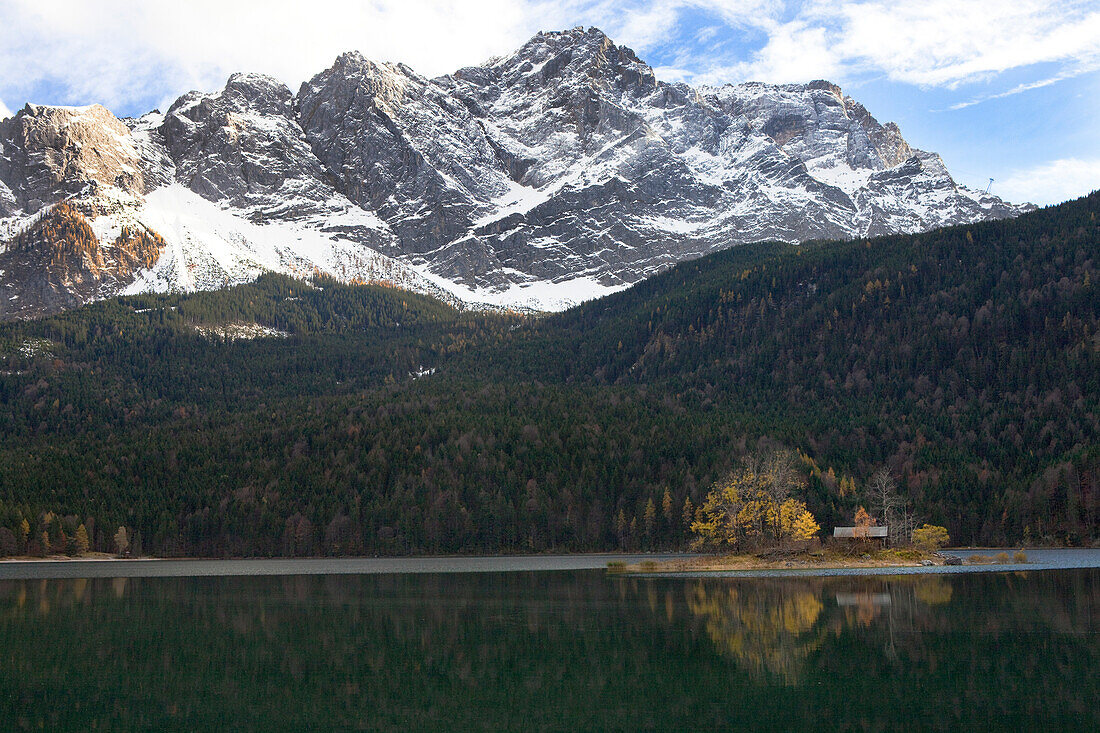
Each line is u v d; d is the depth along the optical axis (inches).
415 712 2508.6
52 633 3700.8
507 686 2751.0
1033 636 3282.5
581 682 2778.1
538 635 3526.1
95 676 2933.1
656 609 4128.9
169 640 3523.6
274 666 3051.2
